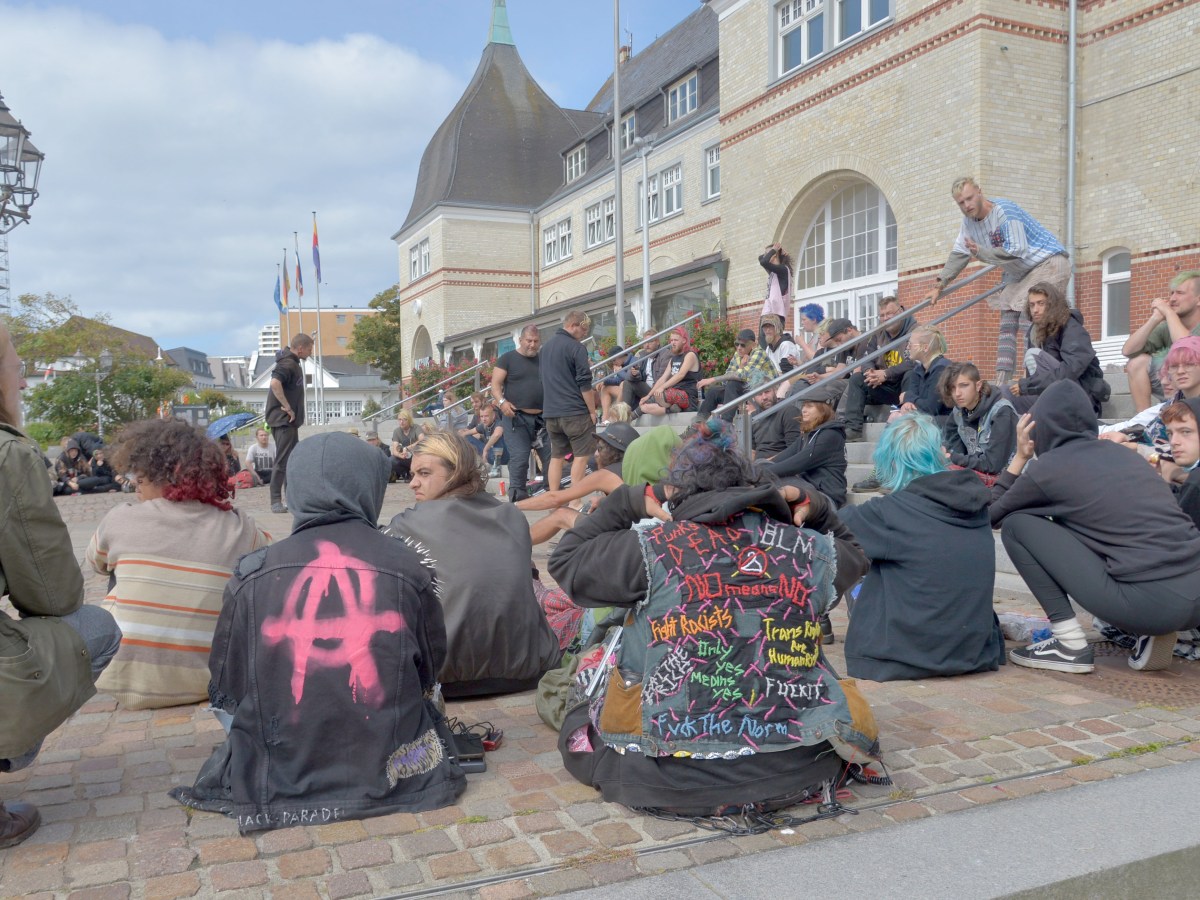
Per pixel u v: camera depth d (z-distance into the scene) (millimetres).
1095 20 13250
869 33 14867
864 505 4441
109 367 36812
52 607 2680
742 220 18406
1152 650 4324
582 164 32531
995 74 13047
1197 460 4703
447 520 4156
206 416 20406
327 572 2934
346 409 76438
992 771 3217
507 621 4109
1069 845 2639
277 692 2850
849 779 3088
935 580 4227
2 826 2729
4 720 2533
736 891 2404
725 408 7441
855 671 4422
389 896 2436
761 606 2770
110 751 3602
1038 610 5609
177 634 4117
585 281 30734
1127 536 4176
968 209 8094
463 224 33812
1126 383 8664
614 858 2617
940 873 2484
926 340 8000
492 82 36594
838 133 15711
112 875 2559
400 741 2926
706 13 29078
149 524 4145
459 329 33781
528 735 3719
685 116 25734
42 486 2594
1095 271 13352
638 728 2801
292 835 2770
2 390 2686
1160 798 2953
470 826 2832
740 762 2766
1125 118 12875
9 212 9641
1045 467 4359
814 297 17281
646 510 2967
